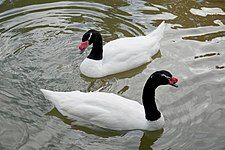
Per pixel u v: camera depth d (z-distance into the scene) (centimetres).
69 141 338
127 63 400
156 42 413
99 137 344
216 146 332
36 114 357
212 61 406
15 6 468
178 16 459
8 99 368
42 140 338
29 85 381
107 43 407
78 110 349
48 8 466
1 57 407
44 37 431
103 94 354
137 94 379
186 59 409
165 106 364
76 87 385
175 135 342
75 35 434
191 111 359
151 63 408
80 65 399
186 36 434
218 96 371
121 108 348
